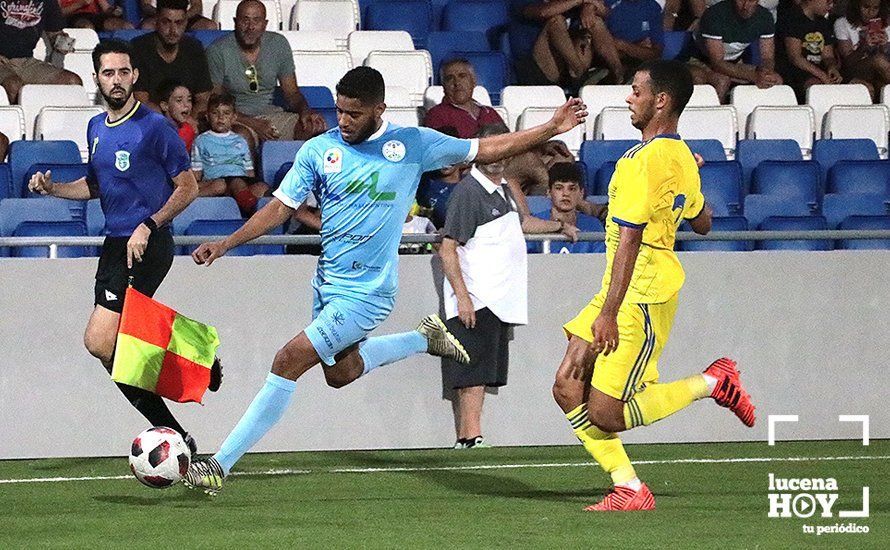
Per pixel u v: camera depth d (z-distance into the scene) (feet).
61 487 63.67
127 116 63.00
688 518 53.57
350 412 78.33
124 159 62.64
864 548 47.21
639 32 128.57
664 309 53.98
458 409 79.30
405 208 58.95
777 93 124.67
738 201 103.91
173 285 76.48
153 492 61.87
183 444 56.90
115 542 48.57
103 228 92.79
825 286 82.12
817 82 131.64
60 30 114.62
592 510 55.52
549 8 125.49
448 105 103.60
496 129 79.15
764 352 81.71
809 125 118.42
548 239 80.12
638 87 53.93
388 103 113.70
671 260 53.98
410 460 73.82
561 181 84.23
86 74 114.93
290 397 58.65
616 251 51.96
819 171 107.65
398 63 119.14
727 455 75.31
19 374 75.31
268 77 111.04
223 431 76.95
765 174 107.55
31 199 91.81
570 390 55.26
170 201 62.34
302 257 77.77
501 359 78.13
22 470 70.49
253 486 63.77
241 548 47.21
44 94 107.96
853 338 82.43
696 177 54.70
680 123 116.16
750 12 129.18
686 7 136.87
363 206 58.23
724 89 128.16
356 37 124.77
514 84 127.54
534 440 79.97
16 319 75.31
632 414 54.24
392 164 58.13
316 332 58.39
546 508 56.44
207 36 119.65
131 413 76.33
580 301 80.23
